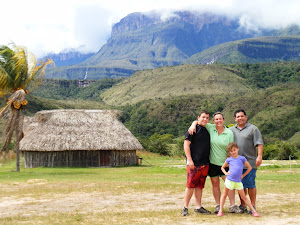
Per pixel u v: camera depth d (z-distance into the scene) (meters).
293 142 80.44
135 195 11.08
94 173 23.06
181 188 12.42
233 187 7.70
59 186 13.68
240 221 7.00
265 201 9.70
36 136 31.09
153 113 143.25
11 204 9.84
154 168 25.31
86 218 7.57
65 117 32.62
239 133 8.23
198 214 7.86
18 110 23.23
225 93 176.00
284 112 106.12
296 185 13.39
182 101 148.62
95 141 31.23
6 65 22.70
